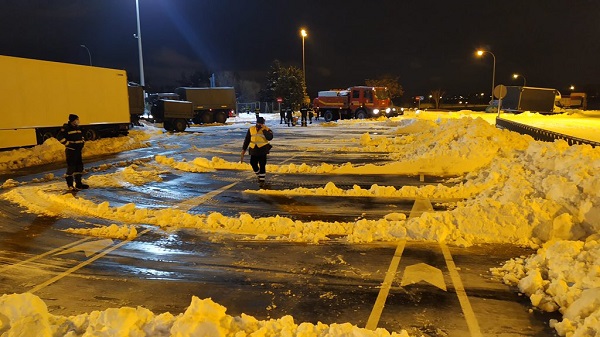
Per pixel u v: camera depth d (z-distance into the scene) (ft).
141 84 106.42
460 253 20.61
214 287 17.40
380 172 42.63
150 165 48.16
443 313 15.06
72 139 35.22
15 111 55.21
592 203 22.02
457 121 56.34
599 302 13.57
